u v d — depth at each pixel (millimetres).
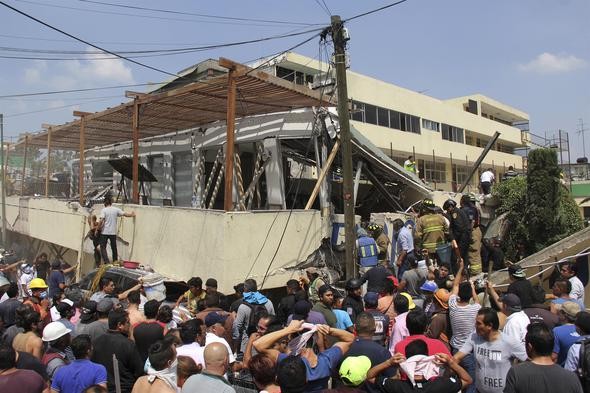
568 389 3482
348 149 9539
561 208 11828
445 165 34344
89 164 23922
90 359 4883
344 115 9555
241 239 9734
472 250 10586
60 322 5402
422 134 30469
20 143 22078
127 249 12773
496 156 41094
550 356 3684
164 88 18500
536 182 11844
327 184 11969
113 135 18109
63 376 4281
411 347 3947
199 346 4766
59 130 17531
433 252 9578
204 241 10000
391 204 14547
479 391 4465
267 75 9828
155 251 11594
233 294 9516
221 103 12016
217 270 9555
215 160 16219
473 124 37625
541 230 11977
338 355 4094
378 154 12797
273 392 3529
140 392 3900
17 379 4027
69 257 18172
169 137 17406
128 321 5176
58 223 16734
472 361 5008
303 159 14523
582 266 8836
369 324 4293
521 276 6465
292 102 11805
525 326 4965
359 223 11750
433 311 6258
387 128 27062
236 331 6191
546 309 5684
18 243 23797
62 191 25297
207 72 15219
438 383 3568
